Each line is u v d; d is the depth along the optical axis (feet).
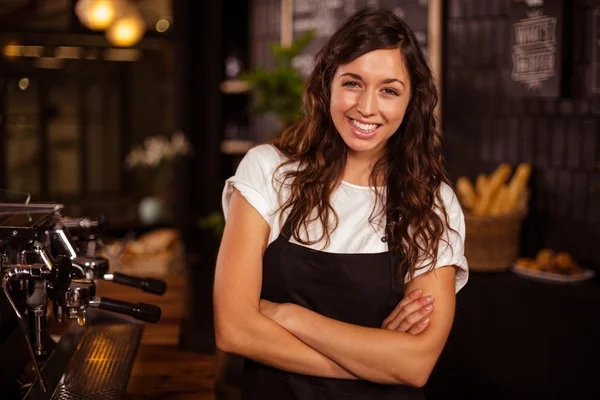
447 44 13.48
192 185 19.70
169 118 22.56
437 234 5.48
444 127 13.62
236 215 5.45
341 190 5.56
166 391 6.42
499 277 11.42
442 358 11.94
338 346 5.16
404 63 5.12
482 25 12.93
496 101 12.90
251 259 5.32
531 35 12.01
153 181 22.39
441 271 5.53
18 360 5.86
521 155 12.66
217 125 19.10
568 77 11.79
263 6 18.04
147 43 19.74
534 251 12.66
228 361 13.39
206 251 19.76
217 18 18.83
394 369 5.18
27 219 5.61
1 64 20.04
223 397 11.43
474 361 11.58
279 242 5.46
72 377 5.51
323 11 16.10
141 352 7.40
